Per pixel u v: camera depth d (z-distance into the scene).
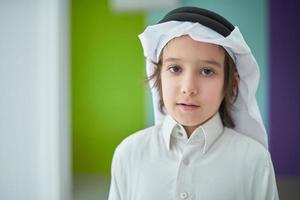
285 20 3.10
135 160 0.80
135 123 3.39
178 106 0.69
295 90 3.14
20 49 2.28
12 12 2.26
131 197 0.79
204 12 0.70
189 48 0.67
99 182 3.12
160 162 0.77
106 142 3.44
